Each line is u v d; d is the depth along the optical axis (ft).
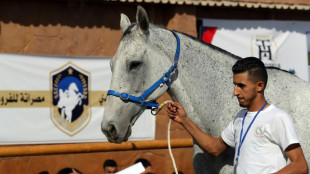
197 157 17.89
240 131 14.62
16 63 31.71
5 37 32.73
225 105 17.56
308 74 38.22
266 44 36.83
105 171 29.17
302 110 16.96
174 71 17.28
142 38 16.79
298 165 13.34
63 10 33.94
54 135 32.30
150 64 16.89
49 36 33.60
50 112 32.27
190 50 17.76
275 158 13.83
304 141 16.63
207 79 17.63
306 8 36.11
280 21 37.11
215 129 17.44
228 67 18.07
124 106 16.57
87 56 33.40
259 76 14.25
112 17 34.76
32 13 33.35
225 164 16.89
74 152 30.30
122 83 16.57
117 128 16.40
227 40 36.27
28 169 30.96
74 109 32.83
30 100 31.86
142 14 16.52
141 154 33.06
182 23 34.32
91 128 33.14
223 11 36.65
